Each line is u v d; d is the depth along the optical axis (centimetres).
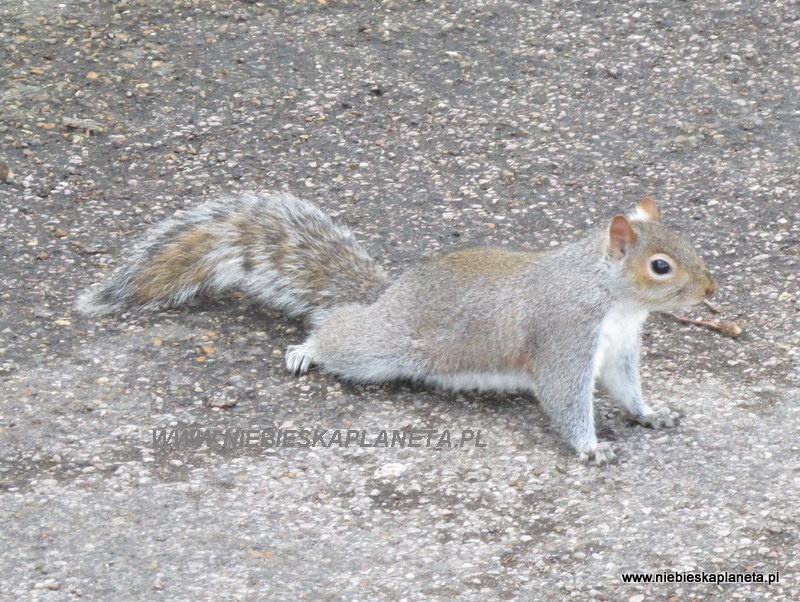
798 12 1789
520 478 954
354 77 1659
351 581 828
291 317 1202
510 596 812
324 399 1073
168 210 1379
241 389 1079
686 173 1452
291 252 1191
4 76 1625
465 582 827
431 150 1511
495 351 1044
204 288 1223
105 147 1494
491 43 1741
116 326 1170
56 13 1789
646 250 977
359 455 986
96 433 1004
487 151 1509
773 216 1356
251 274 1202
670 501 916
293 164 1481
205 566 842
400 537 880
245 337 1162
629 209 1386
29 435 994
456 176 1459
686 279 972
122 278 1202
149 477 948
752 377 1092
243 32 1761
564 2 1847
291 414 1047
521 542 873
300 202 1228
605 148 1509
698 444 994
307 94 1620
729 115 1564
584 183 1441
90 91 1603
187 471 959
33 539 866
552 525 893
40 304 1196
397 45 1734
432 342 1066
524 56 1709
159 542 868
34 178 1423
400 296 1091
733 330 1160
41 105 1566
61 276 1248
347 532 886
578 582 825
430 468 967
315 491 937
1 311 1178
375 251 1312
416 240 1334
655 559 848
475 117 1577
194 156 1488
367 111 1590
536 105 1602
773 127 1534
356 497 930
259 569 841
